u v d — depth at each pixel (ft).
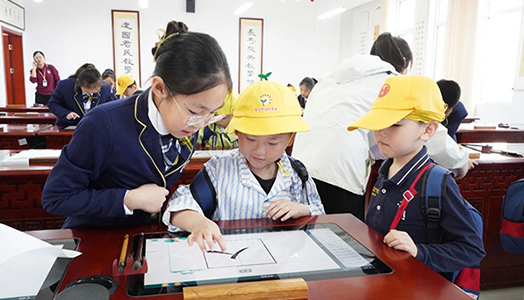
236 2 24.50
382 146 3.25
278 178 3.40
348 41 26.48
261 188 3.33
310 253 2.41
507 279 6.51
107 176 2.98
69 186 2.78
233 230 2.80
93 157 2.81
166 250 2.43
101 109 2.84
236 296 1.83
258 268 2.19
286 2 25.25
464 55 17.34
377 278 2.10
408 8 22.58
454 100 6.54
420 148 3.25
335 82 5.21
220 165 3.40
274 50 25.58
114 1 23.02
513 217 4.54
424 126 3.11
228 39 24.82
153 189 2.86
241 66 25.26
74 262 2.23
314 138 5.08
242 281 2.04
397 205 3.24
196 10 24.12
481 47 17.52
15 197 5.77
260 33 25.13
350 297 1.91
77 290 1.85
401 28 23.13
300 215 3.11
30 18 22.39
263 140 3.05
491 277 6.44
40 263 2.19
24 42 22.26
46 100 21.25
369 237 2.70
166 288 1.96
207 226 2.48
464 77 17.42
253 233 2.74
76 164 2.79
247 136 3.08
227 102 4.68
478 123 15.71
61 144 9.32
